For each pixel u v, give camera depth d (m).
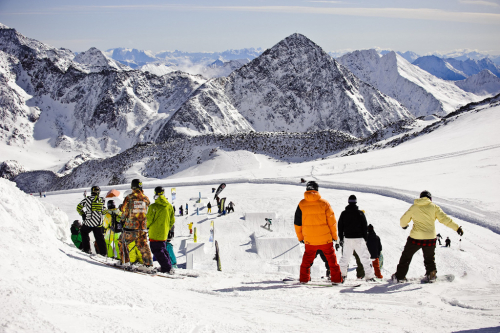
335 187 50.03
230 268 24.36
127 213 7.11
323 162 77.25
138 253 7.21
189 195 51.50
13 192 6.77
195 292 5.98
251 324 3.93
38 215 7.05
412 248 7.16
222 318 4.13
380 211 35.59
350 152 122.50
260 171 74.88
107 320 3.29
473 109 105.12
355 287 6.72
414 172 52.78
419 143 79.31
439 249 24.22
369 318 4.22
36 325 2.70
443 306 4.78
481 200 34.34
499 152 54.69
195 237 28.33
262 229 33.47
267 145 139.00
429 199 7.06
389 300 5.32
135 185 7.27
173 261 10.34
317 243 7.02
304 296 5.74
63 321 2.96
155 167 132.88
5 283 3.36
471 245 24.69
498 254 23.08
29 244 5.04
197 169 121.75
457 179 44.03
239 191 52.75
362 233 7.50
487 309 4.41
